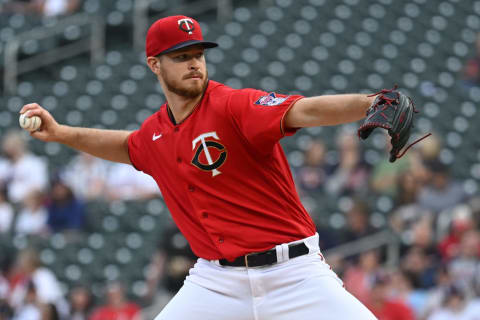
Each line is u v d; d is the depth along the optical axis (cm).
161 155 1248
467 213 3294
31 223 3875
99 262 3822
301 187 3959
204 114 1188
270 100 1131
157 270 3153
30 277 3247
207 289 1241
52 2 5606
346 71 5350
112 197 4084
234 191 1194
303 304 1191
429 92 5225
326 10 5844
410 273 3119
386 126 1013
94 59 5331
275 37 5569
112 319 3097
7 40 5381
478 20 5959
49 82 5228
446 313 2916
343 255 3322
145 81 5119
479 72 5441
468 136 4853
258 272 1200
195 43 1170
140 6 5453
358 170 3972
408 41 5650
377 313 2903
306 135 4612
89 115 4906
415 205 3625
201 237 1240
